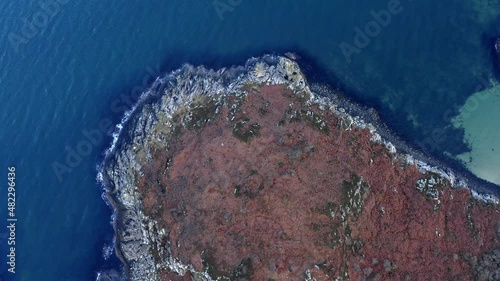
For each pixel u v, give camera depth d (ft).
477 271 154.92
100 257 180.96
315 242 149.69
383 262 152.97
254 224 155.63
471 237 159.43
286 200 156.66
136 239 176.55
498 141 175.01
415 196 164.86
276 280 146.82
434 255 156.04
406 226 158.81
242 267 149.79
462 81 184.75
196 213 163.94
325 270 146.10
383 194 163.02
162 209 172.45
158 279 168.76
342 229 152.25
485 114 179.22
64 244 184.03
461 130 178.60
